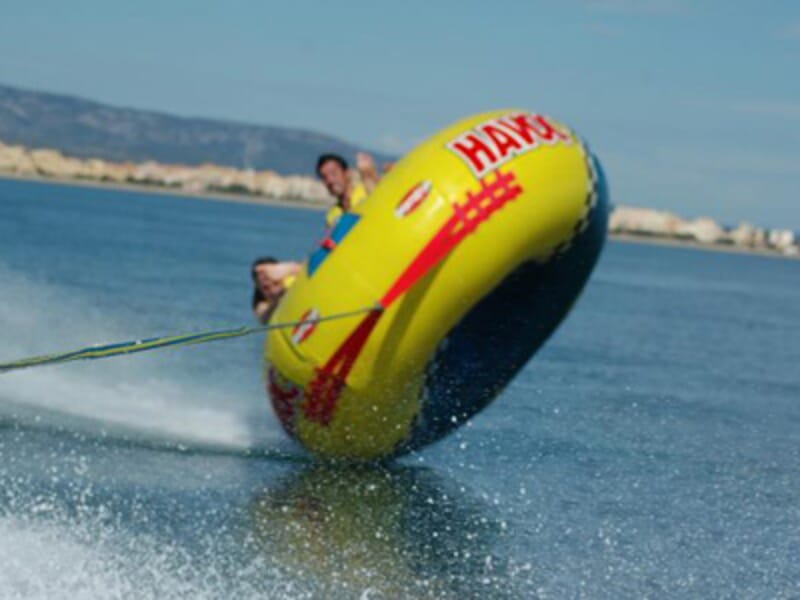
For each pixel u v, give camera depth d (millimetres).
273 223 116688
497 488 9586
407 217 9000
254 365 15734
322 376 9312
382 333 9055
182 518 7930
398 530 8125
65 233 51219
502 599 6938
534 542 8117
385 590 6914
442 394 9695
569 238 9305
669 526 8828
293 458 10047
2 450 9297
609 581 7438
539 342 9883
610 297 44281
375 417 9539
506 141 9203
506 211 8953
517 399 14477
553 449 11328
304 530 7934
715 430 13641
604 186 9648
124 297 24547
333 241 9391
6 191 126812
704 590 7410
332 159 10727
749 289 70188
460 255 8906
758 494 10109
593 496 9570
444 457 10594
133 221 78375
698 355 24156
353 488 9195
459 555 7691
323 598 6703
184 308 23297
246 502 8477
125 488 8523
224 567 7043
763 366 23125
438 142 9320
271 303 10734
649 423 13656
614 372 19125
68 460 9188
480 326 9391
